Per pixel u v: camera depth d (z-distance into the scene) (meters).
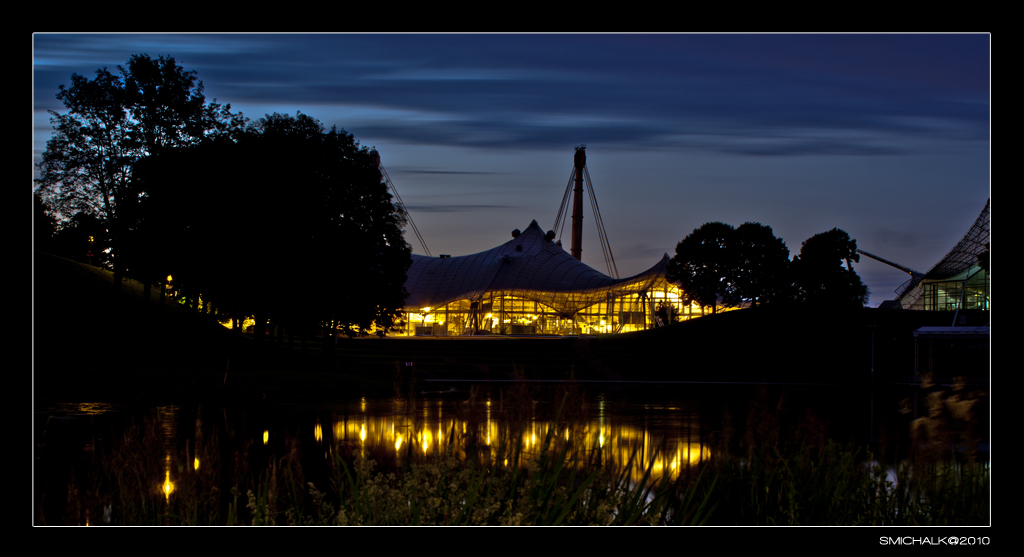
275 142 46.31
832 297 92.81
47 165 55.25
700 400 40.91
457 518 5.67
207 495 6.61
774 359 72.62
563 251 126.94
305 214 46.03
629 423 24.72
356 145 51.34
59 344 42.62
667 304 115.50
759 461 7.57
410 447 6.05
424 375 64.31
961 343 62.19
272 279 44.75
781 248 97.69
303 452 15.20
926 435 6.49
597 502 6.03
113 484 7.02
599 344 81.81
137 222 50.88
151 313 54.03
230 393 37.03
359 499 5.89
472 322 119.25
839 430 15.24
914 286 111.12
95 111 56.31
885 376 65.94
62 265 56.50
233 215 44.59
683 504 6.66
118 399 32.34
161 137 58.78
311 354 69.38
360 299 49.22
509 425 5.93
